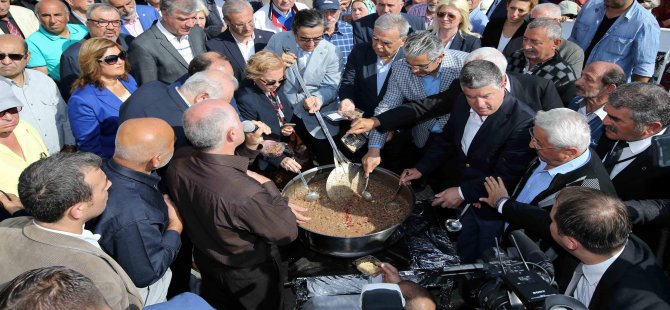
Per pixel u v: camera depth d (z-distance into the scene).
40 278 1.25
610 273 1.70
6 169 2.58
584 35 4.77
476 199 2.83
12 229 1.80
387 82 4.04
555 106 3.20
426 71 3.36
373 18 5.15
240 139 2.30
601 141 2.78
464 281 2.31
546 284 1.56
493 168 2.88
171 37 4.20
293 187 3.07
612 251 1.70
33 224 1.80
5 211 2.49
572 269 2.15
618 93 2.35
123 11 5.05
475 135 2.86
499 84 2.62
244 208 2.20
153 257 2.13
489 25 4.75
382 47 3.81
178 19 4.04
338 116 3.84
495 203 2.55
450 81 3.53
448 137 3.22
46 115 3.53
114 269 1.87
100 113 3.26
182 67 4.20
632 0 4.25
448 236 2.74
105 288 1.74
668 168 2.31
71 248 1.76
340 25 5.12
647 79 4.34
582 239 1.68
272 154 3.27
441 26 4.42
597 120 3.08
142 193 2.15
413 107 3.45
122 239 2.04
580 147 2.17
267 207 2.23
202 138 2.20
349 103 3.91
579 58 3.92
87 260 1.75
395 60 3.98
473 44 4.41
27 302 1.19
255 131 3.05
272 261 2.54
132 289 1.93
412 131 4.09
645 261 1.73
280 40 4.36
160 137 2.14
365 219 2.85
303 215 2.89
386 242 2.60
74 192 1.74
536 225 2.24
